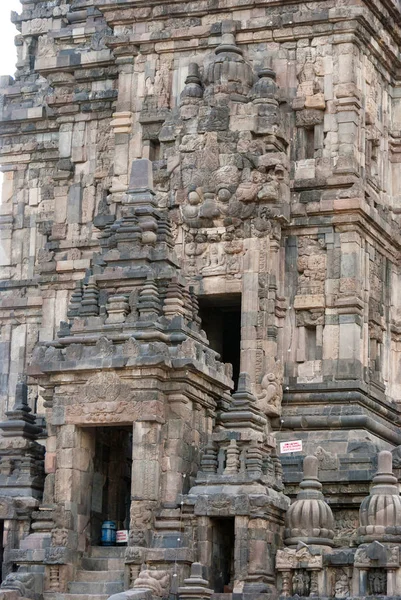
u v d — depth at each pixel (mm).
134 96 77062
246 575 55656
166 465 58625
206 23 76438
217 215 72500
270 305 71750
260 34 75312
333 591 54969
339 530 65938
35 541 59469
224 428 59406
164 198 73938
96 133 79625
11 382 82688
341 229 72500
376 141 76250
